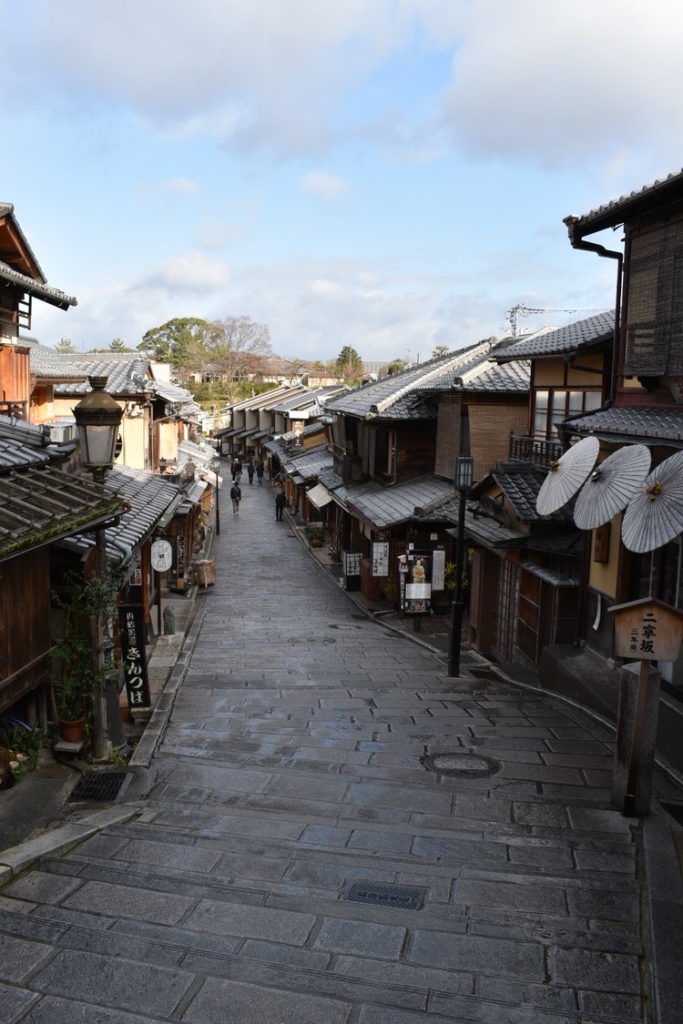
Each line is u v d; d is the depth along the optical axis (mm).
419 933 5141
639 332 11281
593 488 9047
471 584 18531
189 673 14547
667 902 5488
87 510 8242
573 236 11844
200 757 9305
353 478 29922
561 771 8656
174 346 110750
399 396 25844
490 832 6973
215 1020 4234
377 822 7250
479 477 21250
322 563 32094
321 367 133125
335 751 9500
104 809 7637
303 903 5578
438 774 8609
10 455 9102
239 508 51156
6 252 12219
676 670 9164
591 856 6426
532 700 12156
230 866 6223
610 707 10383
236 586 27391
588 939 5102
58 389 23422
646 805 7293
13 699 8078
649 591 10602
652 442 9570
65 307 14055
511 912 5461
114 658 10023
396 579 22422
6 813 7434
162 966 4727
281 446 56031
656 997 4391
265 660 15969
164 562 17312
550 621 13602
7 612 7930
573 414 17453
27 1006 4344
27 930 5148
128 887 5805
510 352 18531
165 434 32031
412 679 14148
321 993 4473
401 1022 4219
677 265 10383
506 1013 4309
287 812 7551
